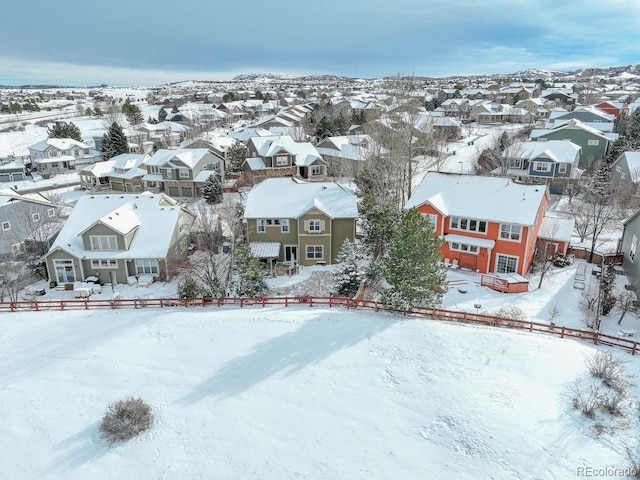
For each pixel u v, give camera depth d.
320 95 181.00
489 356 21.95
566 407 18.61
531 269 35.75
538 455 16.38
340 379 20.88
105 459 17.30
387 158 51.38
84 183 70.44
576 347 22.98
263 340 23.97
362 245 39.28
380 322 25.41
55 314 28.22
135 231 37.28
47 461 17.27
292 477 16.27
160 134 106.44
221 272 36.72
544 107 115.81
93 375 21.80
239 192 60.50
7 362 23.09
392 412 18.89
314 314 26.53
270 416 18.98
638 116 75.38
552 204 52.03
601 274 32.12
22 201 41.81
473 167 63.69
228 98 170.25
